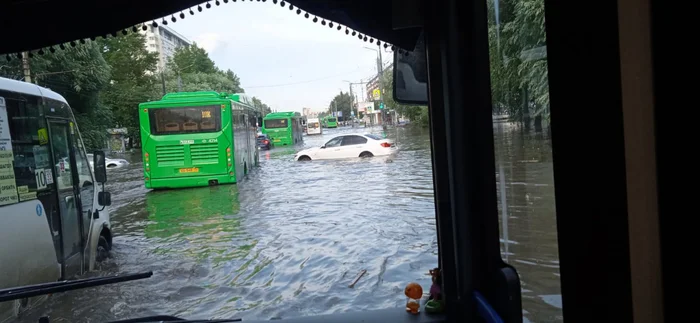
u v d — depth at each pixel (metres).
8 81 5.52
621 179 1.17
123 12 2.87
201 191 16.25
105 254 7.92
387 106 57.25
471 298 2.25
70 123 7.06
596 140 1.22
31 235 5.48
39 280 5.60
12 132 5.40
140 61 49.22
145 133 17.00
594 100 1.21
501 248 2.15
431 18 2.30
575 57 1.25
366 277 6.27
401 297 5.48
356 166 21.69
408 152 26.31
